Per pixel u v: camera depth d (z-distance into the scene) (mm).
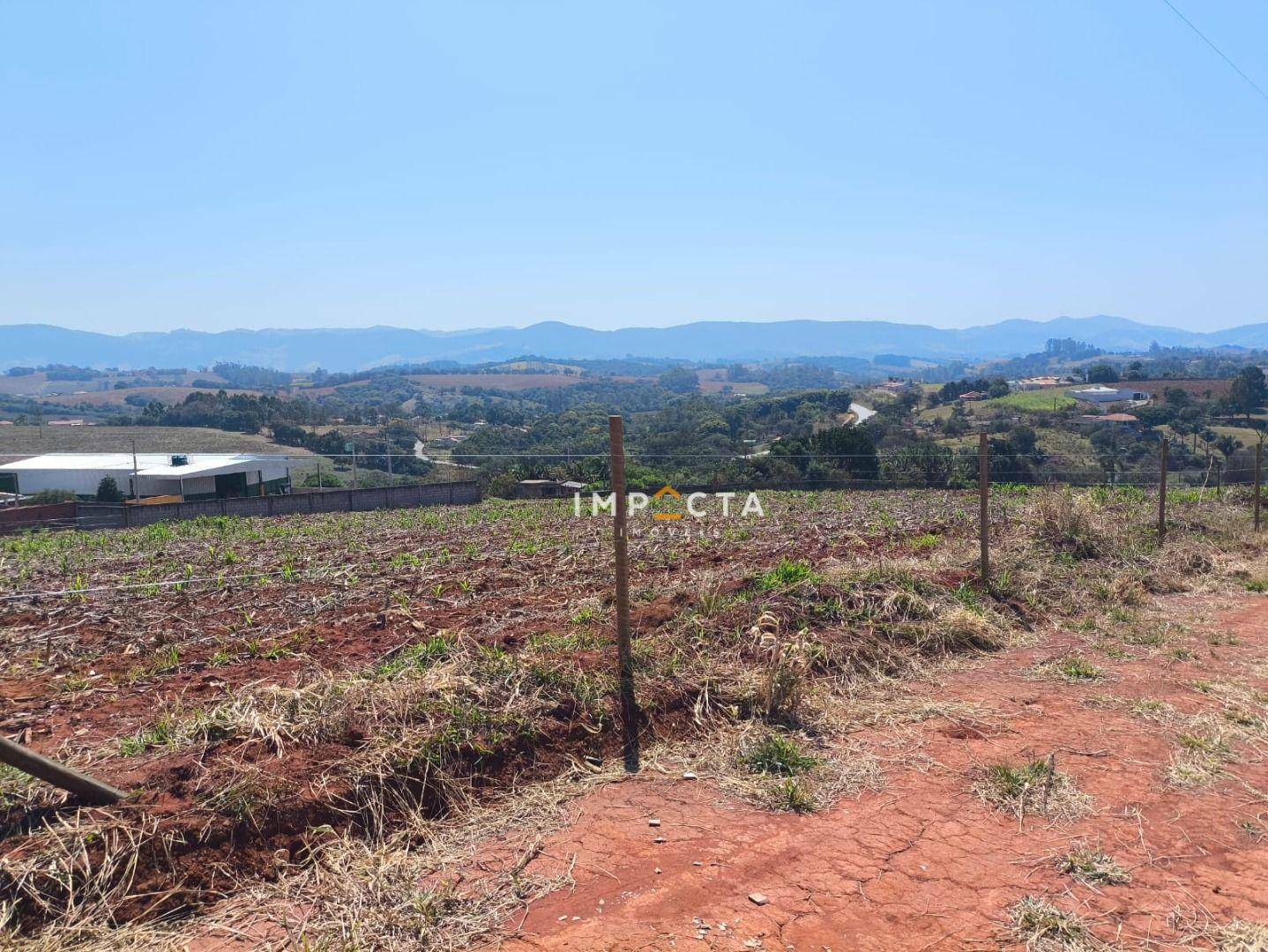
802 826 4863
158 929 3803
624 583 6117
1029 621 9289
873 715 6551
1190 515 15273
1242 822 4934
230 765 4746
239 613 9414
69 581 12000
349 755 5012
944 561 10641
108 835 4086
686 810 5043
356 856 4398
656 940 3760
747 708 6383
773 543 13992
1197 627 9320
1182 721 6465
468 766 5191
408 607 9234
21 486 40188
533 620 8539
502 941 3777
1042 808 5051
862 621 8234
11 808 4250
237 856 4234
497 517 21547
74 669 7367
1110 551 11977
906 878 4305
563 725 5691
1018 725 6418
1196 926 3900
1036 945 3744
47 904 3760
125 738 5379
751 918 3938
